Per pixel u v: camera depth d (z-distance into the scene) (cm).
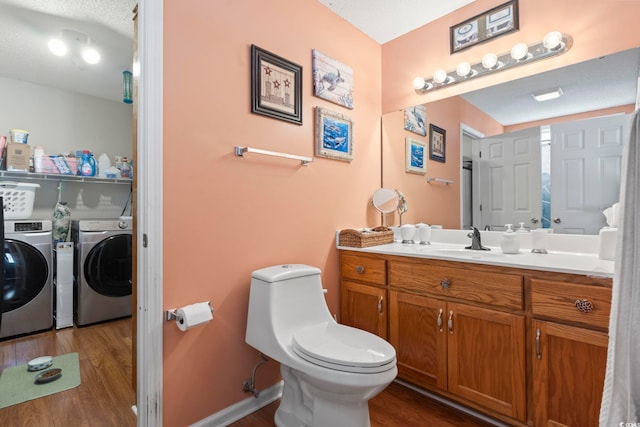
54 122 319
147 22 130
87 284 280
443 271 160
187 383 140
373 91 246
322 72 203
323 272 204
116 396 173
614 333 91
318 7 203
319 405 132
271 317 145
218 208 151
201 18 146
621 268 91
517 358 136
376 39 247
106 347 235
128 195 365
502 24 191
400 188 241
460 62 210
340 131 214
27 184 268
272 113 173
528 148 184
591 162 163
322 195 204
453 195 214
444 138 218
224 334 153
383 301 187
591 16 163
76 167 299
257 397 165
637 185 90
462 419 154
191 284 142
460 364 154
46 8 198
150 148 130
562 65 173
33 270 260
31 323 258
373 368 116
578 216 166
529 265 132
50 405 164
